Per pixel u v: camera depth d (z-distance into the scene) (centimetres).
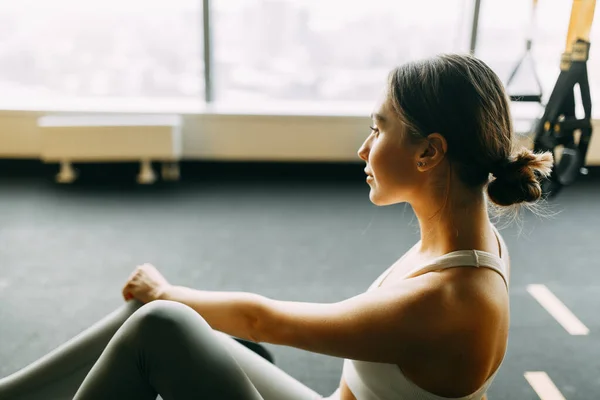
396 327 76
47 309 235
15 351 207
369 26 425
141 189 384
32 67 423
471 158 78
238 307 89
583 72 344
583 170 364
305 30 425
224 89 437
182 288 100
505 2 414
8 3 405
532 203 82
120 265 275
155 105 425
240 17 419
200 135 419
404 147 81
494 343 77
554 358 211
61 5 410
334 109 426
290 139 421
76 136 390
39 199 361
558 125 350
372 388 84
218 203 362
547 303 250
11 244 295
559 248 307
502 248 90
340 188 396
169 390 78
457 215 80
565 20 414
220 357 79
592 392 193
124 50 425
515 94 394
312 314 82
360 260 288
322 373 201
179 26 420
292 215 345
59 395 101
